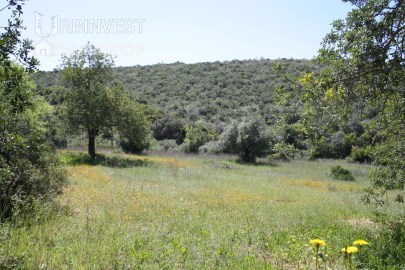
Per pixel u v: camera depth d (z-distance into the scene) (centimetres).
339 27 617
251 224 820
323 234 725
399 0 569
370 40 592
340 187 1827
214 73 6188
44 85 4597
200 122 4256
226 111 4725
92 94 2594
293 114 718
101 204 998
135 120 2722
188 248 584
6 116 684
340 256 562
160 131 4344
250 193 1401
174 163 2594
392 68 607
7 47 447
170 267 496
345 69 635
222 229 751
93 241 577
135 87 5731
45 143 967
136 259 511
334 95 646
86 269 461
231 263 521
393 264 536
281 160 3256
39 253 501
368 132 820
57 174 967
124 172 1908
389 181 798
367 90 674
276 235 712
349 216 1025
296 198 1368
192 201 1145
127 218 827
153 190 1324
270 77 5709
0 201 718
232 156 3353
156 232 691
